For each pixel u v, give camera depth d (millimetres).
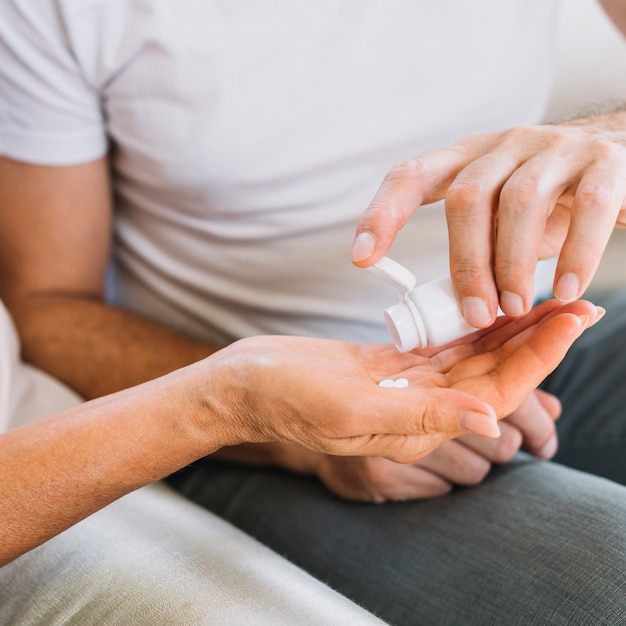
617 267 1173
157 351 966
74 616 719
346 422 669
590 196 694
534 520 805
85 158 976
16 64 925
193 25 913
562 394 1001
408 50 941
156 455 709
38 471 706
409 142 962
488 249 710
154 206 1001
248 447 932
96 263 1032
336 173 958
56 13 905
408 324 729
